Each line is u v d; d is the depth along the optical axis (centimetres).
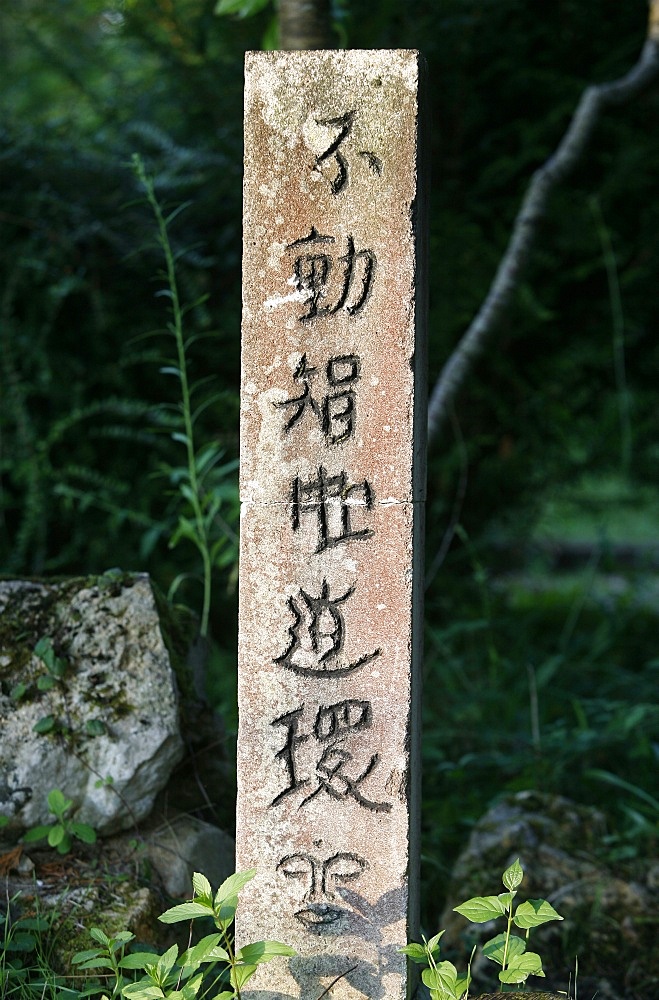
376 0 445
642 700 413
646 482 571
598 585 678
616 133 475
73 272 428
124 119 480
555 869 301
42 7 518
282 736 225
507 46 465
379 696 221
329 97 215
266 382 221
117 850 264
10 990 220
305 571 223
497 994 227
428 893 317
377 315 217
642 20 475
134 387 452
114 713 261
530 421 517
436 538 509
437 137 475
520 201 471
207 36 462
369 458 219
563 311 504
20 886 248
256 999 228
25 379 439
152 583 288
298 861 226
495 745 381
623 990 271
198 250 443
